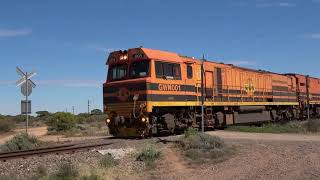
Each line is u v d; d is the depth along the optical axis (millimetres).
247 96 35094
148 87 23203
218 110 31188
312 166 15922
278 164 16656
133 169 16266
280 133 29688
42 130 48750
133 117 23719
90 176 14125
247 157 18406
